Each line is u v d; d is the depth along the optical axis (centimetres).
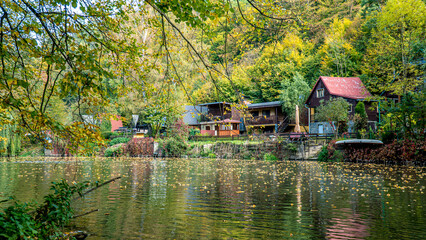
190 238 605
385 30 3359
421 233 632
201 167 2197
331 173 1714
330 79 3944
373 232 642
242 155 3141
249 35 560
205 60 578
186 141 3741
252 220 741
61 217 500
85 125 436
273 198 1013
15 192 1161
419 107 2202
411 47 3034
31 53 424
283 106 4247
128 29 569
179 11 447
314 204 916
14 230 379
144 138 3978
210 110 4669
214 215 789
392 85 2941
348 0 4988
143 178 1566
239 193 1110
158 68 627
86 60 401
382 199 980
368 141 2288
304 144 2858
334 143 2627
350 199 986
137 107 3900
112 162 2816
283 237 611
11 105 406
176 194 1095
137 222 723
